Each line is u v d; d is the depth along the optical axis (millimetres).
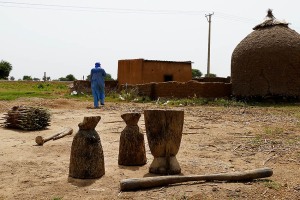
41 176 5652
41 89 34938
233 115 14703
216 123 12328
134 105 18719
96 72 17781
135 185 5008
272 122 12625
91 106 17906
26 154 7168
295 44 20781
